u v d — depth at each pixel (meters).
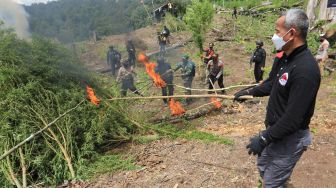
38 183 5.33
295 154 2.96
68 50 7.38
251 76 12.01
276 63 3.06
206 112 8.05
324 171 4.79
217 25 22.19
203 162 5.39
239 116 7.54
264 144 2.88
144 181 5.07
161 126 7.20
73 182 5.27
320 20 16.12
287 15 2.70
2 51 6.48
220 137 6.26
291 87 2.71
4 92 6.13
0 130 5.56
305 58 2.67
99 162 5.71
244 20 23.36
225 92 10.19
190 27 15.59
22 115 5.80
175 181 4.96
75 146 5.80
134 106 8.58
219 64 9.46
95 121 6.22
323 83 9.79
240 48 16.78
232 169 5.08
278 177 3.10
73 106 6.24
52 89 6.42
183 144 6.14
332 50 12.87
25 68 6.40
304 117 2.84
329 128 6.23
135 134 6.79
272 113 2.98
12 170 5.22
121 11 15.64
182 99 9.11
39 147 5.65
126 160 5.70
